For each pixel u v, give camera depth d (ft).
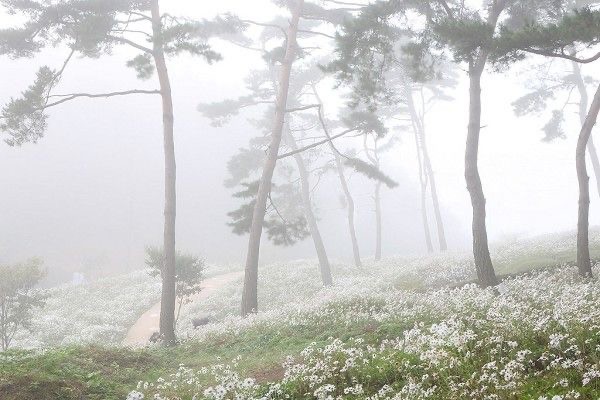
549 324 28.17
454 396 22.06
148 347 58.03
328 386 25.23
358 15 63.87
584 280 49.60
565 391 20.61
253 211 80.23
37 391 32.30
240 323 61.46
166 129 65.10
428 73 62.34
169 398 32.83
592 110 54.65
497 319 29.84
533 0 62.85
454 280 75.00
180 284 84.79
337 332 46.52
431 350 26.35
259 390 29.96
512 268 71.82
